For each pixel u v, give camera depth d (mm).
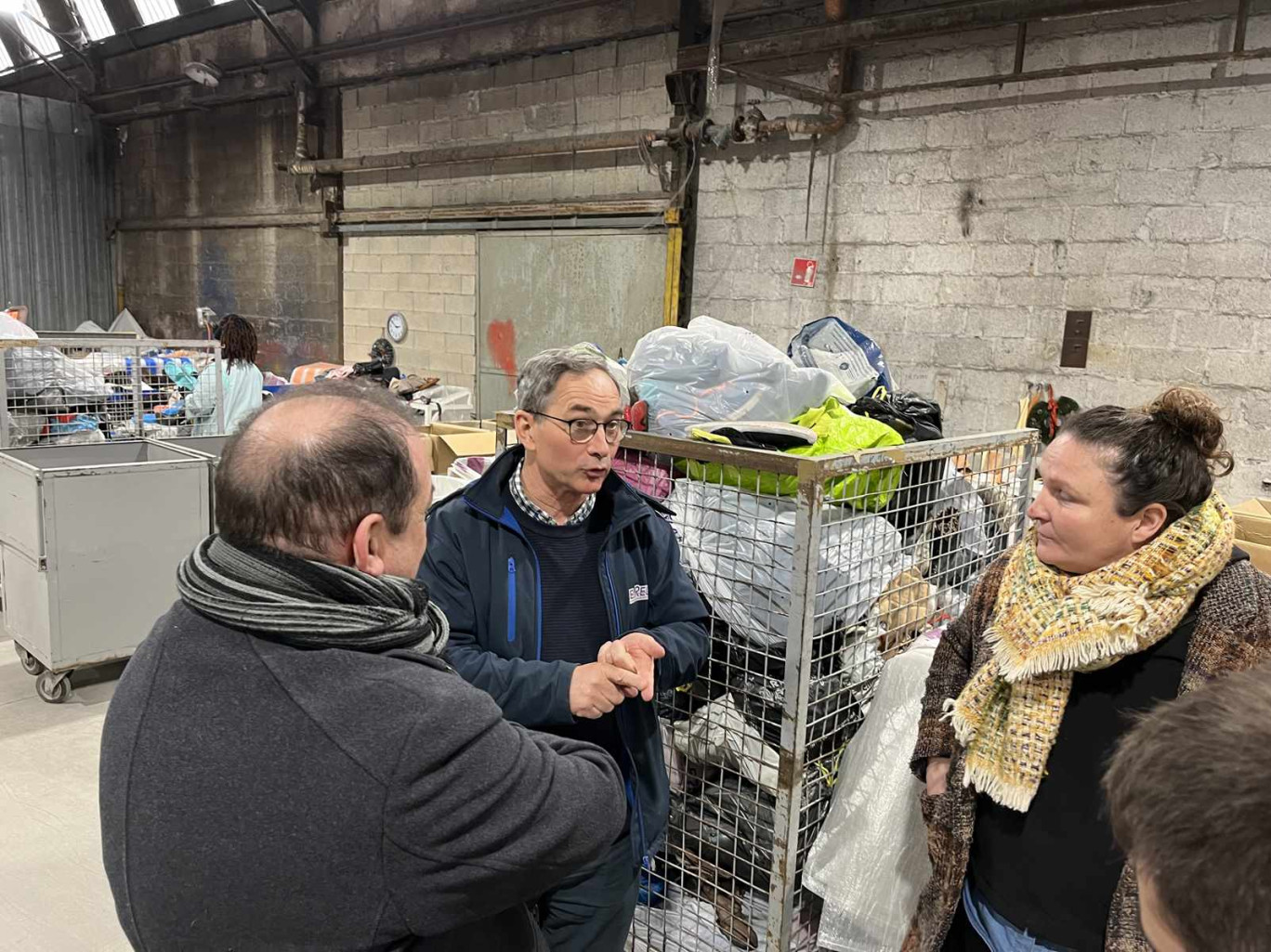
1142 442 1044
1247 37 3340
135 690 752
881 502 1581
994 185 4004
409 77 6512
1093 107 3701
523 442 1384
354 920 708
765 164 4758
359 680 727
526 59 5805
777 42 4402
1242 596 1020
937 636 1619
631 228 5375
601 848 846
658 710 1777
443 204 6434
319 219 7199
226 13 7633
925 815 1269
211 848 692
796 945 1634
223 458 769
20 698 3053
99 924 1956
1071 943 1099
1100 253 3754
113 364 4254
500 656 1354
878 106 4312
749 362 1831
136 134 8875
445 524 1374
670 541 1509
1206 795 432
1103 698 1093
